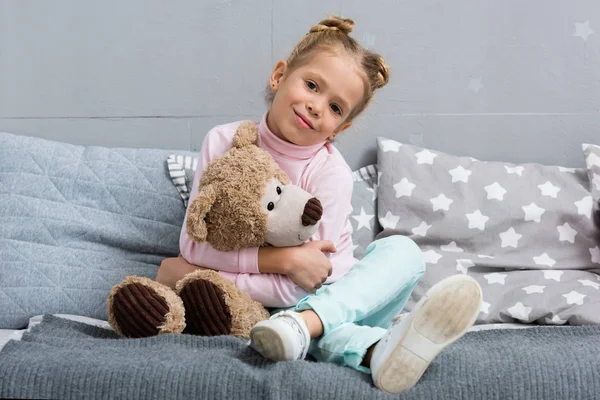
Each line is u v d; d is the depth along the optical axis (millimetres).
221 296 1300
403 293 1346
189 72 1940
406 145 1904
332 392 1021
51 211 1688
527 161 1975
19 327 1571
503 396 1045
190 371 1048
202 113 1950
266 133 1465
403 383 1053
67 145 1808
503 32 1960
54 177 1733
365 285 1259
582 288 1657
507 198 1820
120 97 1939
